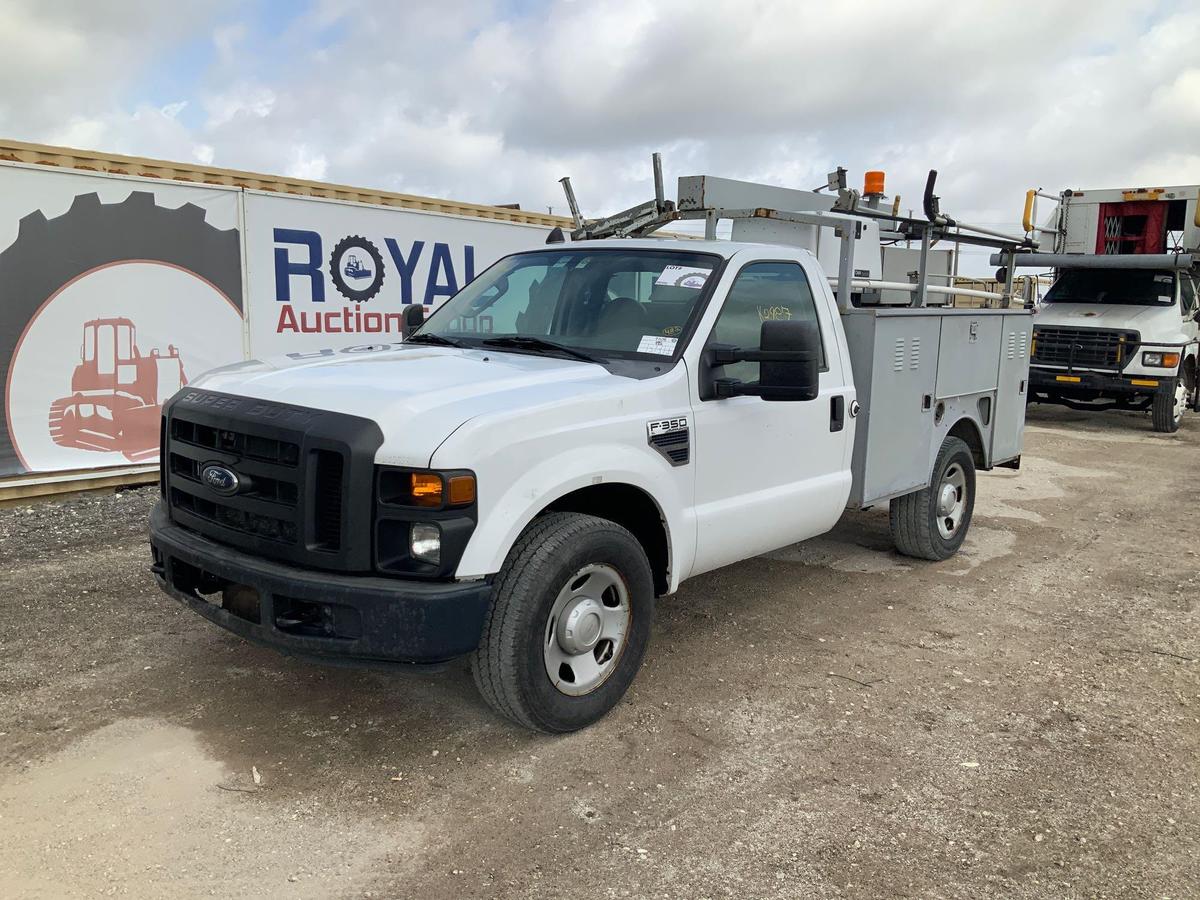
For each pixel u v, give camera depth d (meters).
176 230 8.41
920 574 6.36
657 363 4.21
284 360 4.38
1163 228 14.54
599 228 6.01
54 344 7.77
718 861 3.08
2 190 7.37
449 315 5.14
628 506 4.24
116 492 8.05
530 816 3.31
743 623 5.31
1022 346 7.23
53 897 2.79
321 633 3.39
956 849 3.18
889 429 5.62
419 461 3.27
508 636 3.54
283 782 3.48
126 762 3.57
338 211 9.68
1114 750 3.90
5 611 5.08
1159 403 13.98
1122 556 6.96
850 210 5.49
